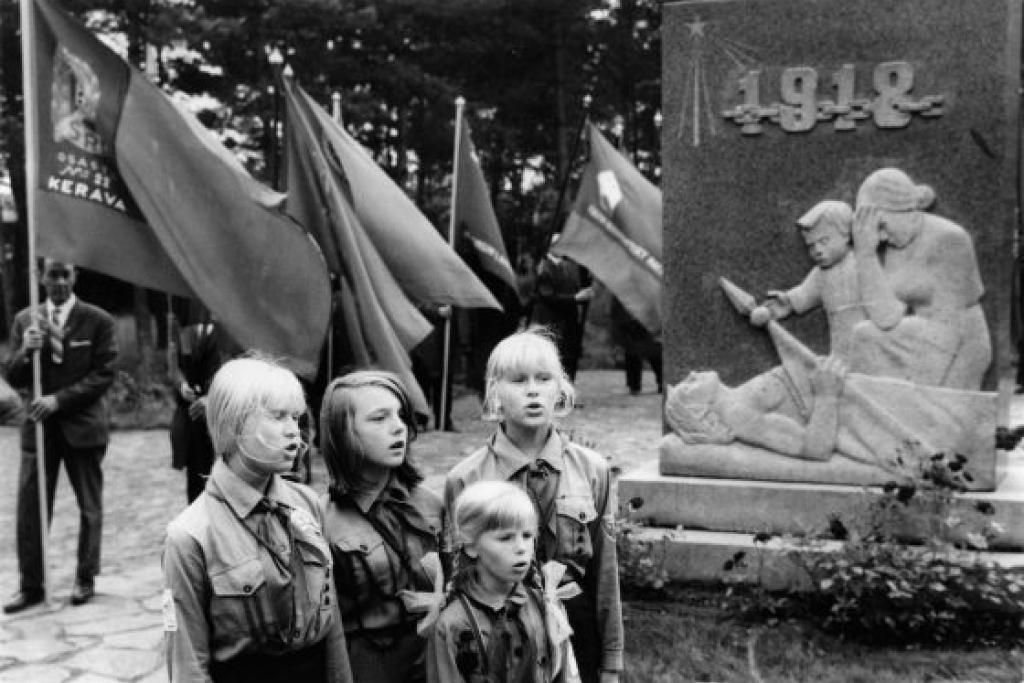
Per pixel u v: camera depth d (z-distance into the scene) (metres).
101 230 5.73
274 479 2.82
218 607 2.63
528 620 2.96
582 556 3.33
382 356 6.08
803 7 6.00
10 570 7.09
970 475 5.71
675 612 5.55
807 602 5.51
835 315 6.04
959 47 5.73
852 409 6.01
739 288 6.25
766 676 4.67
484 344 14.16
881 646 5.00
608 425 12.41
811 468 6.09
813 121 6.02
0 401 4.82
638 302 10.12
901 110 5.85
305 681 2.74
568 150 25.39
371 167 7.09
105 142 5.70
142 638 5.42
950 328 5.82
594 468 3.46
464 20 22.28
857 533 5.53
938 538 5.37
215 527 2.66
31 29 5.63
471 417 13.43
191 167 5.72
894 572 5.00
